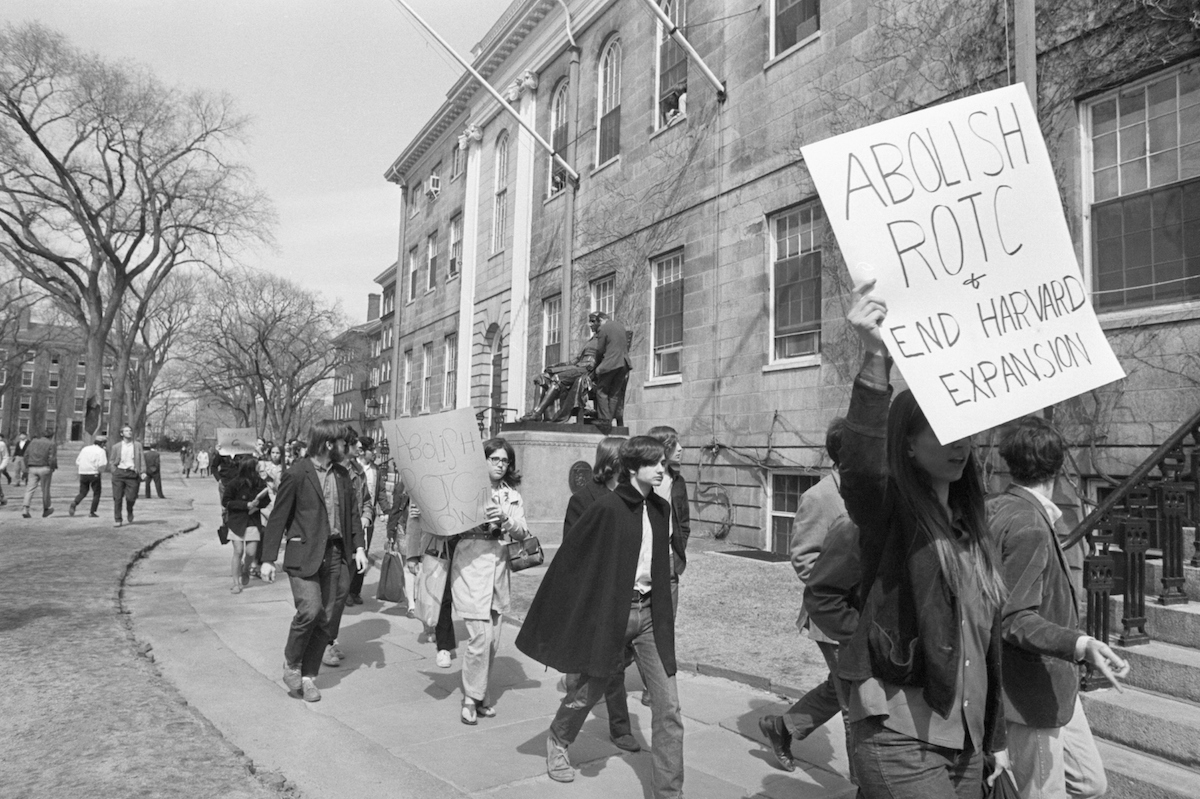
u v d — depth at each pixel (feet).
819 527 11.71
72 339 197.77
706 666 19.85
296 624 17.06
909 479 7.13
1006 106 7.82
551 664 12.19
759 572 31.76
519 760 14.01
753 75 43.68
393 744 14.76
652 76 53.06
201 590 30.63
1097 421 25.90
